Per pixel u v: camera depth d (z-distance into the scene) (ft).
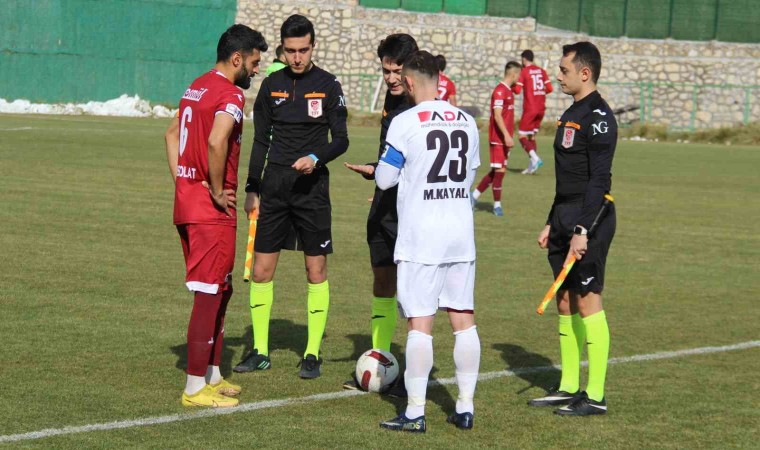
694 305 65.10
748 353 52.80
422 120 38.86
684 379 47.42
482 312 61.21
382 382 43.75
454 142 39.01
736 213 115.96
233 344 52.37
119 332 52.06
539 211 111.45
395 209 45.83
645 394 44.83
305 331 55.26
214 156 40.11
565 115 42.98
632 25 286.46
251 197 48.21
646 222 106.42
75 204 96.63
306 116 48.55
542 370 48.57
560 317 44.06
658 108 286.05
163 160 140.36
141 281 64.69
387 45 45.44
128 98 265.54
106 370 45.19
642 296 67.77
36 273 65.67
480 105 289.94
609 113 42.16
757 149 238.48
